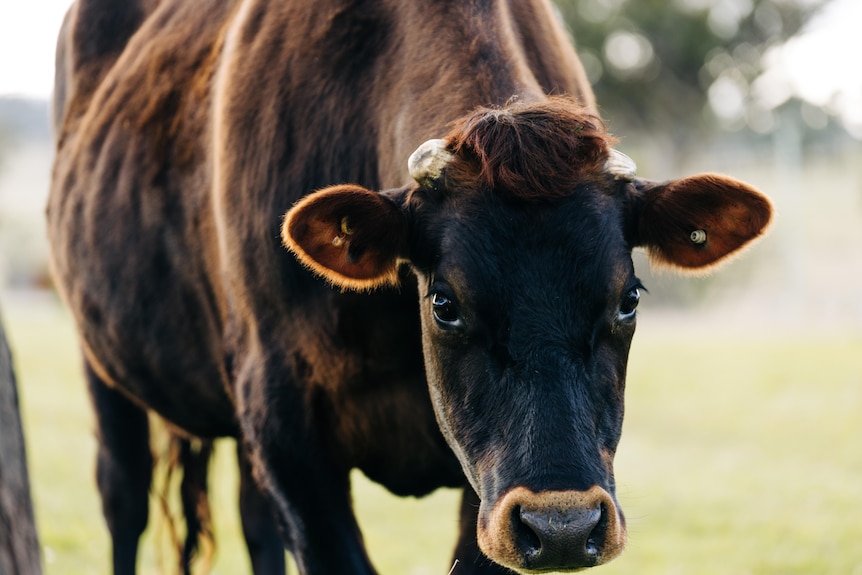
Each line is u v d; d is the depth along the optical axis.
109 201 6.60
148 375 6.59
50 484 11.04
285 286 5.13
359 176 5.09
